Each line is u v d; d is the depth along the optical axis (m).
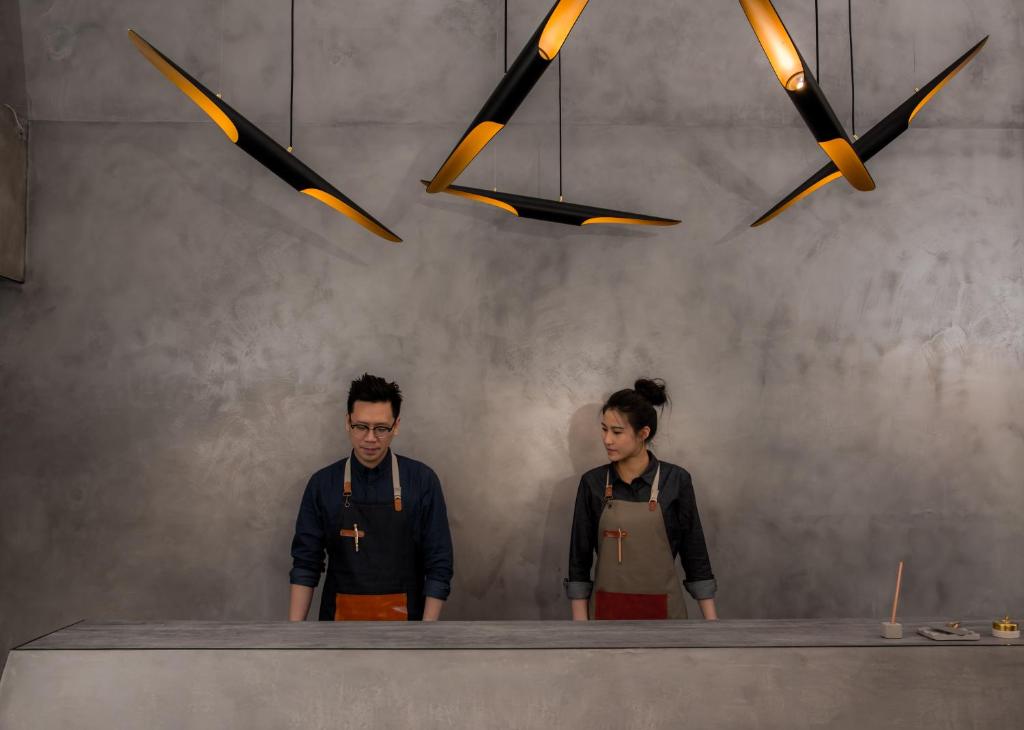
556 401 3.41
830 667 1.67
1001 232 3.52
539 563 3.37
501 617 3.35
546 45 1.62
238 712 1.61
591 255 3.46
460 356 3.41
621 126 3.49
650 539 2.90
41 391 3.33
